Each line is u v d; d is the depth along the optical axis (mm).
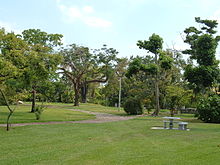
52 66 22266
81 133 12539
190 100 30141
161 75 32188
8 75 16094
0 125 14906
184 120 23188
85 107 45469
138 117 26516
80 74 47906
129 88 47406
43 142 9891
